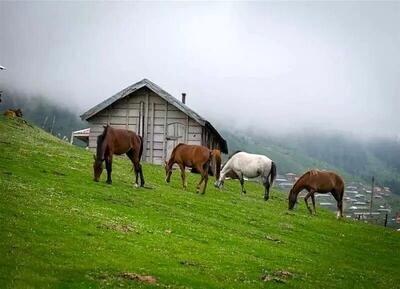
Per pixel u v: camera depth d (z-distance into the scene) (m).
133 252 20.02
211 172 54.62
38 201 24.34
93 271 16.84
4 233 18.62
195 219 29.80
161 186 39.22
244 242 26.44
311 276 22.30
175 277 17.91
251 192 50.56
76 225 21.92
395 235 40.41
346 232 37.06
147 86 59.06
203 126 59.22
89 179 34.78
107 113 60.69
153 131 59.91
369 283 23.19
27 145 45.31
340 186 43.19
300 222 36.75
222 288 17.73
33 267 16.11
